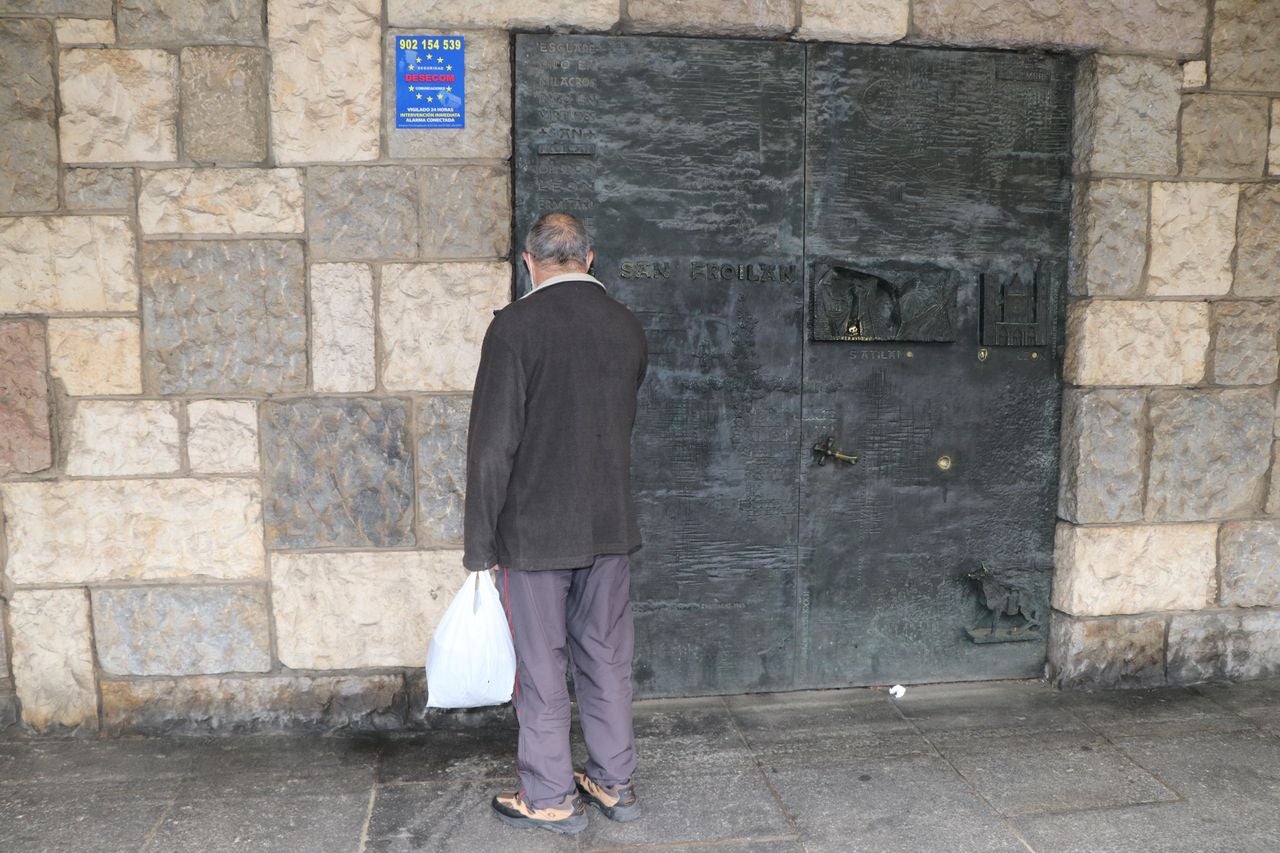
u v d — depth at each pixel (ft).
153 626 9.97
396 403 9.94
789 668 11.20
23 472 9.64
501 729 10.35
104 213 9.46
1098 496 11.14
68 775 9.25
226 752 9.77
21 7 9.18
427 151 9.73
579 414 7.75
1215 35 10.83
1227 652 11.62
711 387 10.64
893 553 11.21
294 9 9.43
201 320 9.66
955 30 10.39
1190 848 7.98
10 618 9.84
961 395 11.12
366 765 9.50
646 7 9.85
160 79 9.39
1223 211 11.06
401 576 10.14
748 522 10.89
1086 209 10.85
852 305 10.73
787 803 8.73
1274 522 11.53
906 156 10.69
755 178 10.43
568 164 10.12
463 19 9.64
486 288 9.89
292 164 9.60
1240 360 11.27
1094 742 9.98
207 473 9.85
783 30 10.11
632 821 8.43
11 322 9.44
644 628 10.91
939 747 9.86
